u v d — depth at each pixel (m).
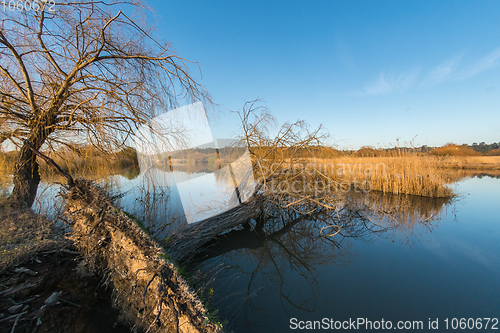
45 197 4.67
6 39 3.78
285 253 4.87
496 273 3.75
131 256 2.35
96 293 2.39
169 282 2.08
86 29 4.18
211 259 4.49
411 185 8.86
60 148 5.27
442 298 3.20
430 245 4.77
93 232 2.84
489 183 10.84
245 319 2.80
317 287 3.54
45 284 2.34
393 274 3.81
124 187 6.75
